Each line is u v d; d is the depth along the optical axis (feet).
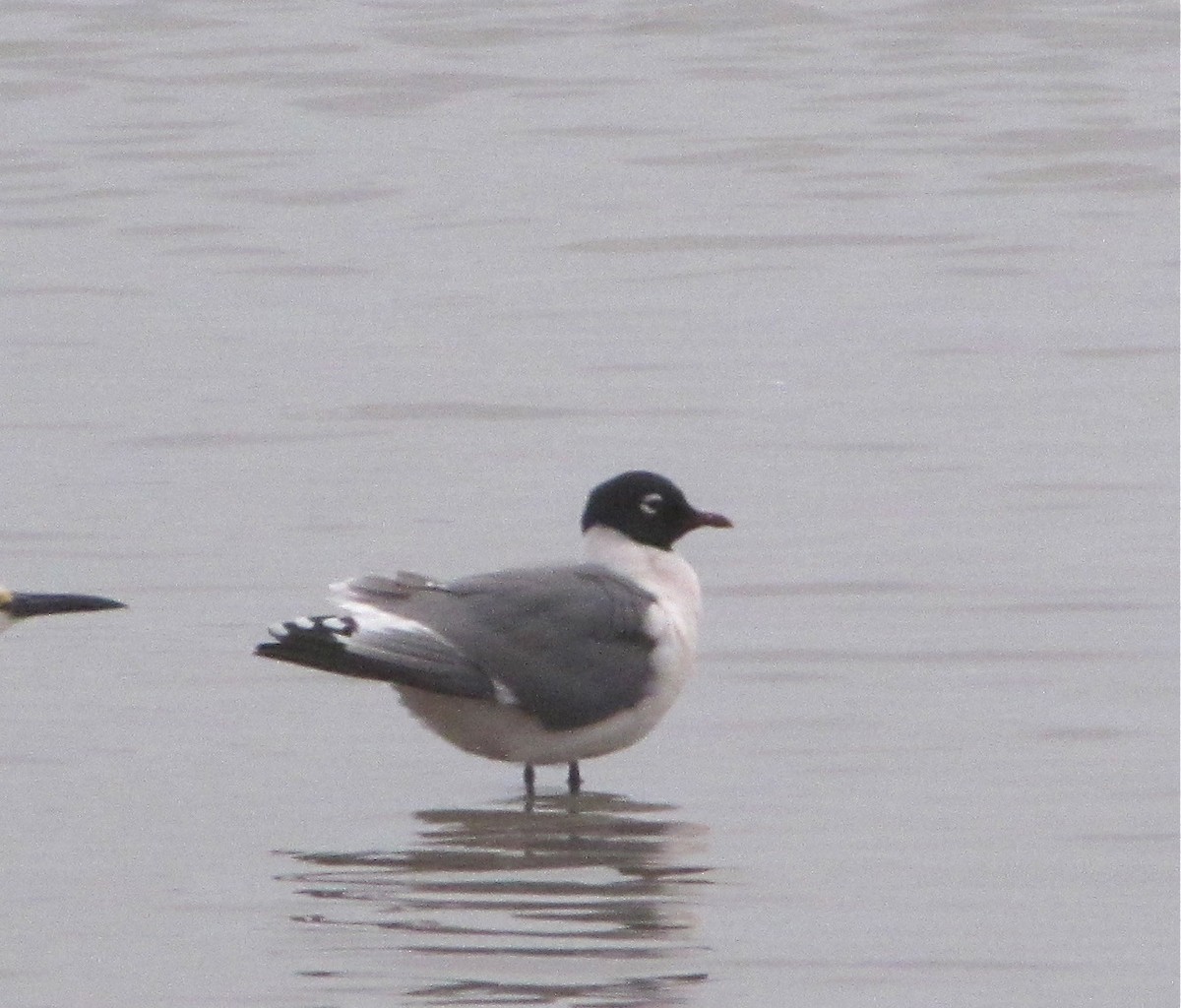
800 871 36.17
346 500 57.77
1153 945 33.06
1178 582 50.62
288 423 64.59
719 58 116.67
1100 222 88.63
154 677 45.55
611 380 68.90
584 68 115.24
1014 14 122.83
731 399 66.64
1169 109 105.19
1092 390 66.85
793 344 72.74
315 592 50.72
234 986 31.89
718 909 34.71
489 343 73.26
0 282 81.97
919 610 49.16
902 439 62.44
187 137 103.86
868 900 34.88
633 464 60.75
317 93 111.34
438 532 55.16
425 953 32.99
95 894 35.32
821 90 110.52
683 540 54.34
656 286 80.48
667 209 91.25
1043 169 96.78
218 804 39.37
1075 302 77.00
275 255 85.35
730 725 43.11
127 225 89.92
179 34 121.29
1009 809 38.52
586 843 37.73
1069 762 40.65
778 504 57.16
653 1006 31.19
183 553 53.52
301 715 43.78
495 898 35.27
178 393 67.72
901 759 41.06
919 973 32.22
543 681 40.09
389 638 39.52
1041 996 31.50
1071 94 108.68
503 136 103.86
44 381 69.31
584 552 43.19
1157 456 60.34
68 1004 31.35
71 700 44.34
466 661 39.78
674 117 106.32
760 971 32.40
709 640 47.65
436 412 65.72
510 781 41.29
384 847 37.58
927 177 95.71
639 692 40.98
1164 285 78.95
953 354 70.95
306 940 33.50
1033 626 48.06
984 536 54.08
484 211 91.66
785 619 48.80
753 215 90.27
